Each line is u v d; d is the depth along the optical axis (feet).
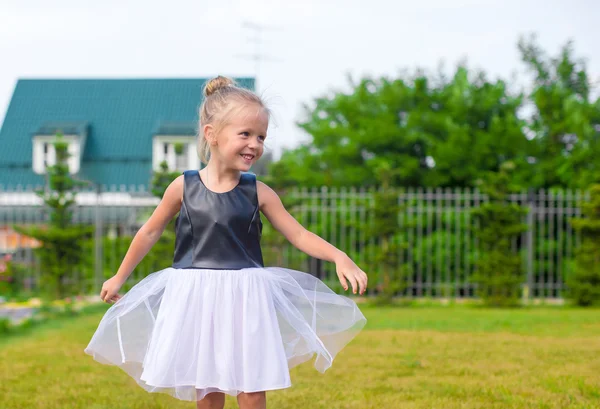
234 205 9.86
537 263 50.03
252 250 9.97
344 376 16.48
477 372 16.92
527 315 32.04
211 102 9.98
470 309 36.40
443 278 48.85
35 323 30.01
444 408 13.12
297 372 17.02
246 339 9.29
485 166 56.24
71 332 25.35
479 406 13.26
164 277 10.05
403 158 57.98
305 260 42.04
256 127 9.77
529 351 20.16
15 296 41.32
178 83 80.74
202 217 9.78
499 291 37.65
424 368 17.49
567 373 16.72
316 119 70.54
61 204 38.27
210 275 9.59
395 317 31.07
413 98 61.82
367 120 61.26
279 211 10.33
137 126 76.95
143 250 10.34
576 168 55.72
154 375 9.25
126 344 10.16
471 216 40.24
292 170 62.18
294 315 10.01
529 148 57.52
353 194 41.32
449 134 56.95
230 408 13.29
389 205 39.01
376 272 39.47
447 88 63.00
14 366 18.15
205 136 10.05
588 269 38.29
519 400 13.74
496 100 59.62
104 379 16.37
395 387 15.17
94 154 75.05
